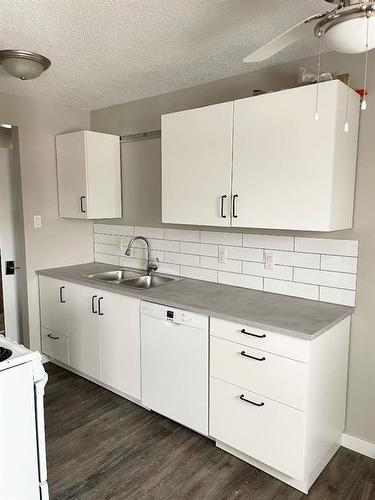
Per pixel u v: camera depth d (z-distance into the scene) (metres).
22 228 3.22
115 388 2.81
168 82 2.75
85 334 2.96
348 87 1.92
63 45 2.10
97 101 3.27
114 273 3.32
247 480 2.01
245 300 2.32
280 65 2.38
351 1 1.12
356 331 2.20
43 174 3.31
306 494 1.91
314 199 1.93
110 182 3.34
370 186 2.09
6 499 1.46
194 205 2.44
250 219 2.19
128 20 1.82
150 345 2.47
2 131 3.28
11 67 2.20
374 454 2.19
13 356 1.49
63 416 2.61
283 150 2.01
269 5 1.69
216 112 2.27
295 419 1.83
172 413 2.40
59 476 2.04
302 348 1.77
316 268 2.30
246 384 2.00
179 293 2.51
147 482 2.00
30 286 3.29
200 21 1.83
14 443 1.48
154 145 3.13
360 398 2.22
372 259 2.11
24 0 1.63
